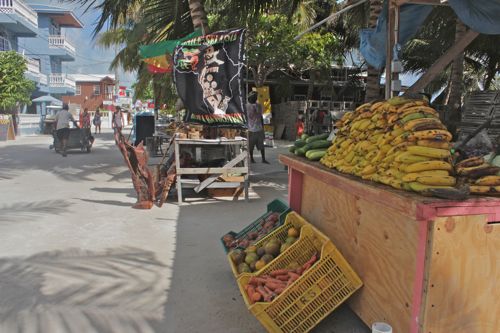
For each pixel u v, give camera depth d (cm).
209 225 593
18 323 324
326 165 371
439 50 1587
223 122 689
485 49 1418
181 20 955
